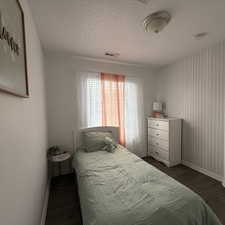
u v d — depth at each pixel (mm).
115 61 2996
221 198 1918
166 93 3381
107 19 1592
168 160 2896
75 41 2119
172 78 3193
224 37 2041
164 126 2959
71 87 2748
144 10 1444
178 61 3020
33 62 1473
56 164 2633
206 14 1510
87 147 2533
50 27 1737
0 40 607
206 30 1838
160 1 1320
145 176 1558
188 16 1541
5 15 676
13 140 788
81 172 1750
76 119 2795
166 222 984
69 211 1743
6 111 700
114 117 3098
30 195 1106
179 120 2945
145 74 3482
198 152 2695
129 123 3271
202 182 2322
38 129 1603
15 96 842
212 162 2465
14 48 807
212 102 2406
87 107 2869
